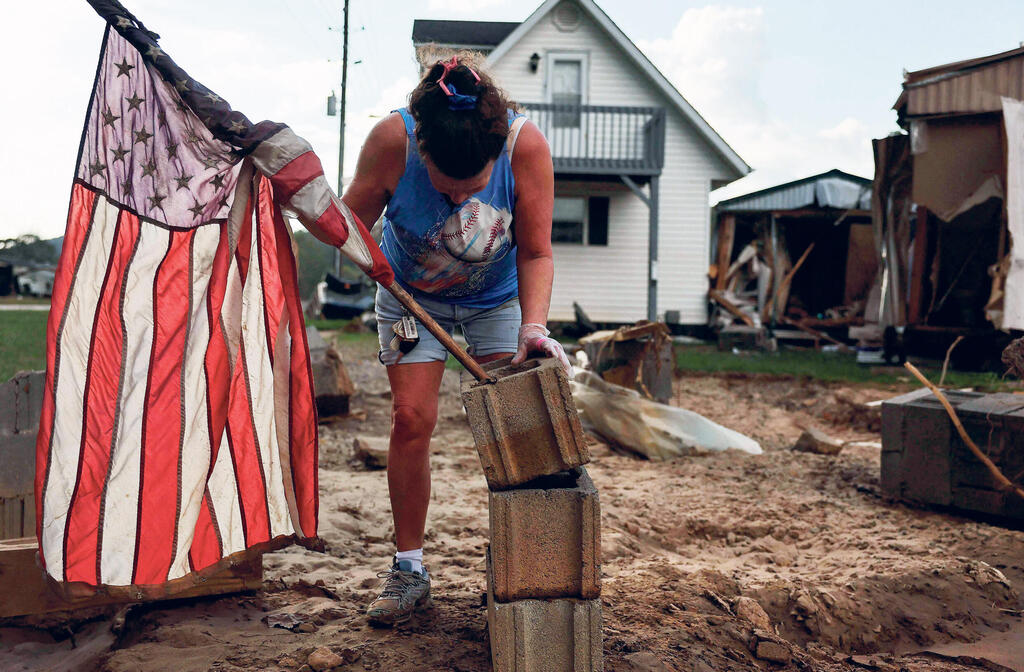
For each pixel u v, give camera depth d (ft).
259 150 7.96
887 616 10.29
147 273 8.39
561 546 6.82
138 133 8.30
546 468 7.08
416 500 9.29
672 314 69.05
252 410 9.12
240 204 8.56
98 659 8.57
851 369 43.42
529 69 68.54
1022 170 33.14
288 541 9.39
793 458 21.16
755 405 33.35
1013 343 14.55
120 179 8.29
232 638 8.73
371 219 8.85
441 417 27.71
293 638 8.74
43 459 8.10
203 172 8.43
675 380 39.73
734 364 46.06
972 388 27.40
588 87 68.69
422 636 8.65
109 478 8.30
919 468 15.84
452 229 8.50
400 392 9.18
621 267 69.46
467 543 12.73
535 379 7.04
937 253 45.09
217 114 7.84
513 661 6.79
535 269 8.69
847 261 68.85
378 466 19.12
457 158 7.41
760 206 74.49
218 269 8.60
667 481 18.38
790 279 68.59
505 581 6.81
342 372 25.30
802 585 10.64
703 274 69.82
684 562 12.63
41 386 11.48
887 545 13.29
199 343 8.59
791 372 41.93
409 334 8.53
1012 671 8.89
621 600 9.74
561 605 6.82
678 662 8.07
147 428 8.43
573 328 69.41
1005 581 11.43
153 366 8.44
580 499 6.77
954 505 15.21
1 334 46.85
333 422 25.36
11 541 10.07
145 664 8.05
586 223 69.31
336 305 93.04
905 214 45.34
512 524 6.79
